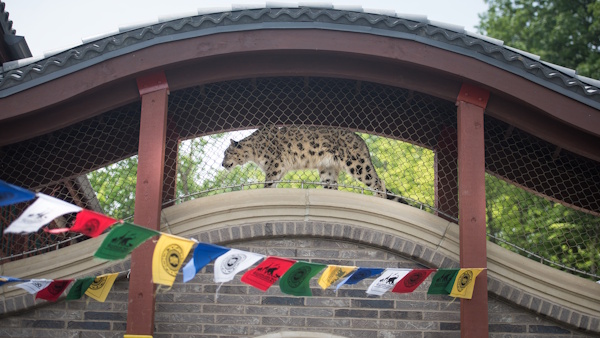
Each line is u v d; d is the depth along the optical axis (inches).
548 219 387.9
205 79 241.4
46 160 273.3
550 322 243.9
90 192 333.7
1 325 237.0
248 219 247.9
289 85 270.4
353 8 238.5
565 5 659.4
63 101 230.1
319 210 249.6
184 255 168.4
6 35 278.2
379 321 241.4
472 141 237.5
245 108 277.9
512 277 244.2
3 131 239.6
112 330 237.9
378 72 244.5
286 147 332.2
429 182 344.5
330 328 240.1
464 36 233.3
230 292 242.1
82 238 312.3
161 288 240.5
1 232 266.2
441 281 217.0
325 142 329.7
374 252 249.1
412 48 233.9
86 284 204.2
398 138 287.7
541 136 243.9
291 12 231.5
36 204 146.6
